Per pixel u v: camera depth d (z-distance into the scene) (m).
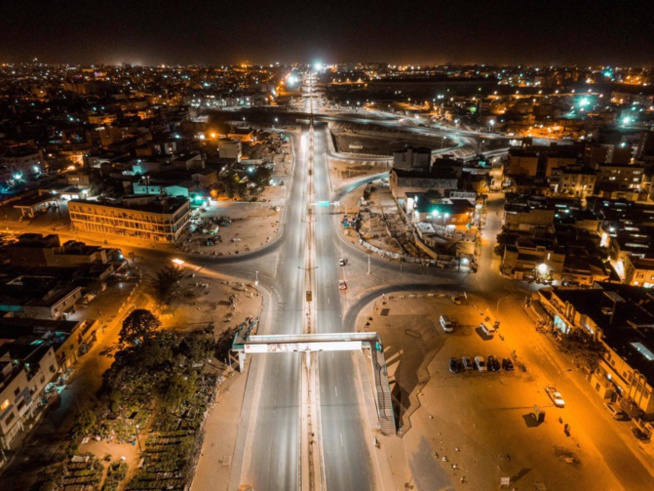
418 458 68.50
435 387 82.31
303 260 132.62
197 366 85.38
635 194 170.00
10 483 63.38
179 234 146.75
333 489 63.91
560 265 116.75
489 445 70.50
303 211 173.00
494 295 112.88
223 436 72.50
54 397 79.12
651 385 69.88
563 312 96.25
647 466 66.81
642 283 110.25
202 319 102.12
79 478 64.06
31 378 74.44
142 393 79.06
